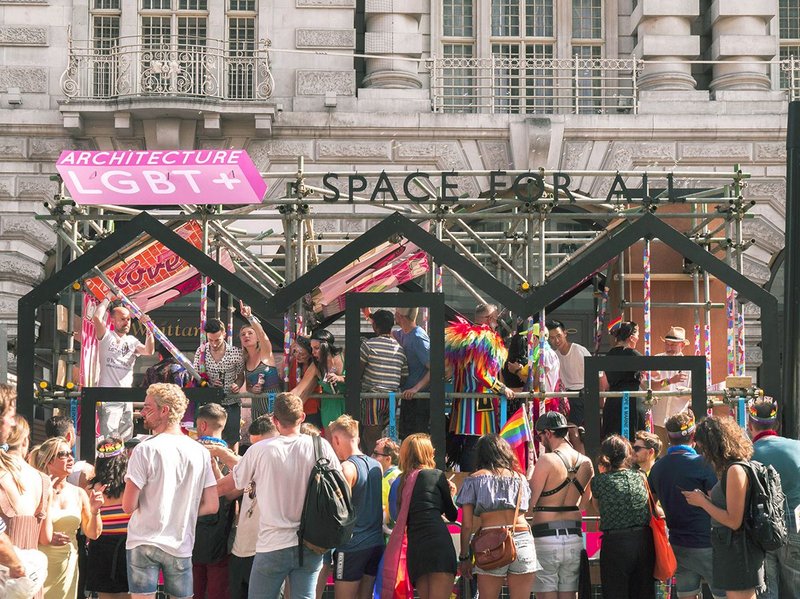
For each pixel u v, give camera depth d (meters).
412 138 19.22
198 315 18.20
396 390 10.18
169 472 7.61
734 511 7.60
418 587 8.11
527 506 8.32
